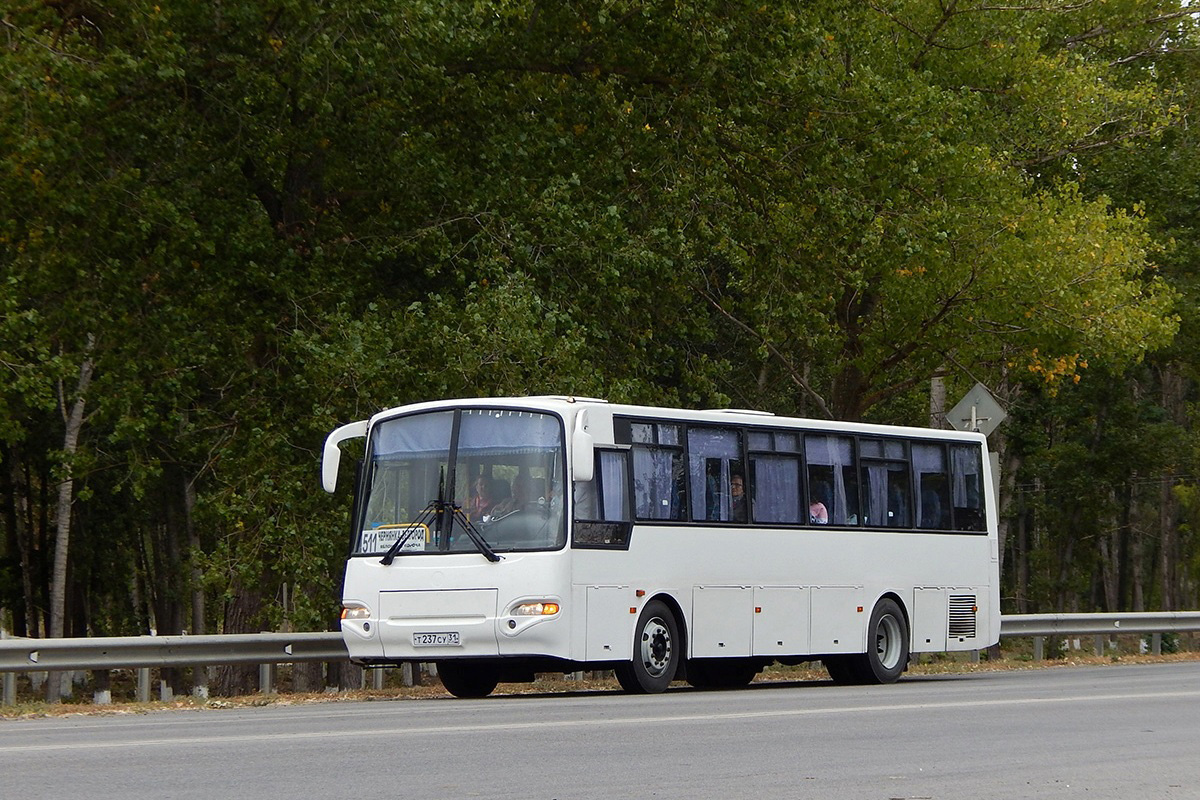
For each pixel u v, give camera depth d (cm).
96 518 7156
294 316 3594
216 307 3616
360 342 3391
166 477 6688
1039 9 4700
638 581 2548
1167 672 3378
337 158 3859
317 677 4712
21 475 7331
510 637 2384
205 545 6406
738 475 2791
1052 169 5253
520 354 3434
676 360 4400
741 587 2750
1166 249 5247
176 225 3481
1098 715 1967
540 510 2431
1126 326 4450
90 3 3438
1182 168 5662
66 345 3822
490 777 1282
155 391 3625
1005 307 4472
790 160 4150
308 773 1294
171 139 3647
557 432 2456
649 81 4056
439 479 2489
